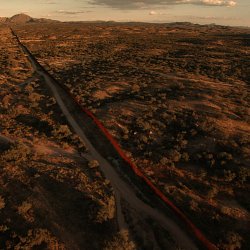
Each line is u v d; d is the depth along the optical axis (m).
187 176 32.53
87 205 28.42
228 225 26.05
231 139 38.06
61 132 42.91
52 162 35.56
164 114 46.06
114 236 24.86
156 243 24.78
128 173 33.53
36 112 50.81
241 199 28.98
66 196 29.64
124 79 67.94
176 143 38.66
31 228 26.14
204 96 53.41
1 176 32.59
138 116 46.53
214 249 23.34
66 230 25.86
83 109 50.22
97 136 42.03
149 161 35.47
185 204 28.45
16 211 27.88
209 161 34.12
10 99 57.31
